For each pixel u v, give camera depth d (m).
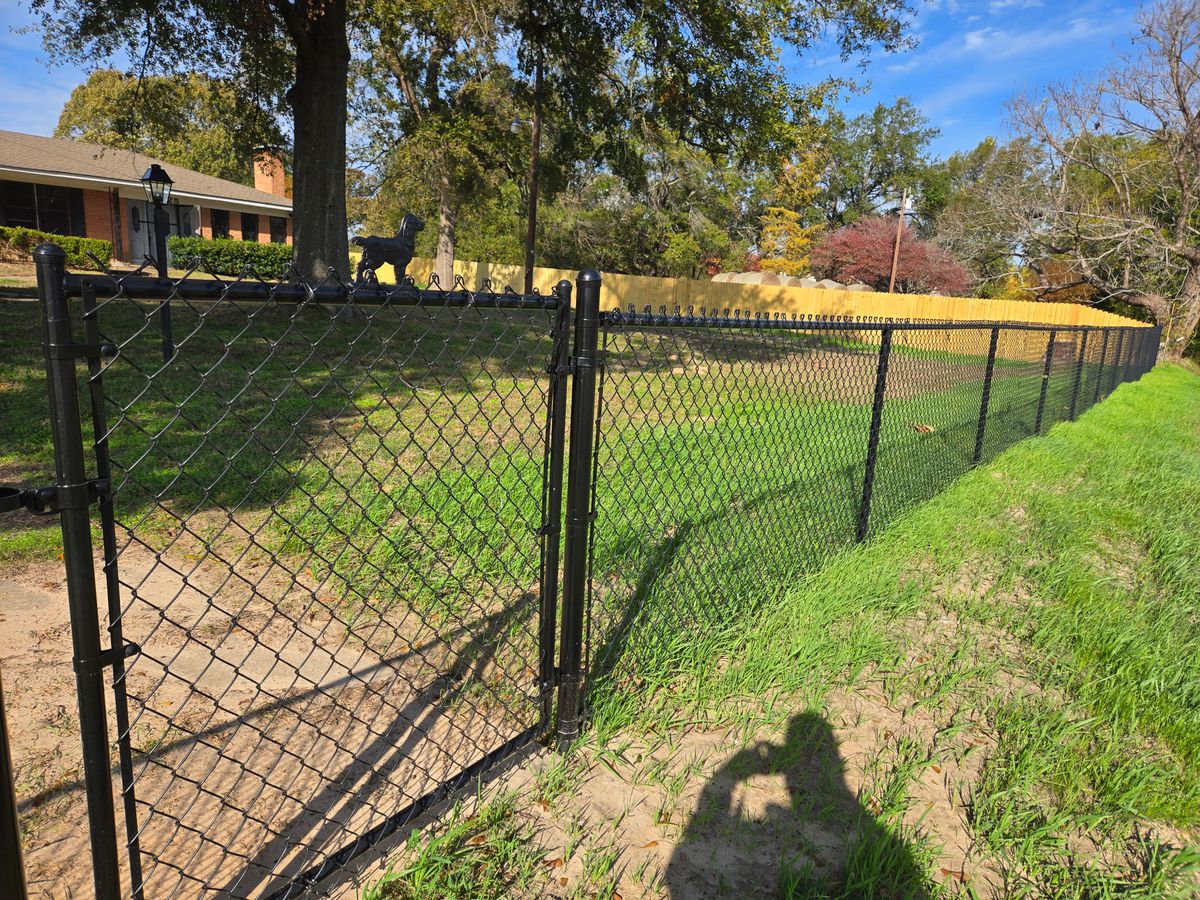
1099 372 11.57
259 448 5.37
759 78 14.42
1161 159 27.47
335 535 3.93
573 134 19.66
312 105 12.66
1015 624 3.59
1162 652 3.33
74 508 1.22
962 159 53.78
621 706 2.62
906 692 2.98
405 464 5.23
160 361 8.28
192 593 3.30
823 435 6.16
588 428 2.25
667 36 13.97
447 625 3.18
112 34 13.27
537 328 2.24
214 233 29.03
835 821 2.22
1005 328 6.49
